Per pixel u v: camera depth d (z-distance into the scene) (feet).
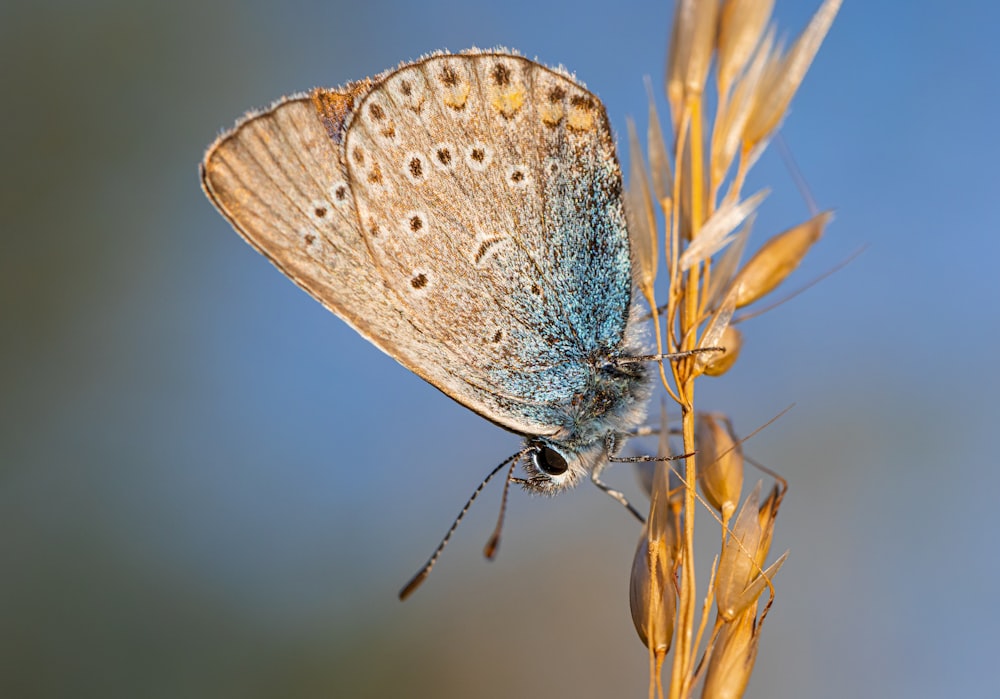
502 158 0.40
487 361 0.41
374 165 0.40
